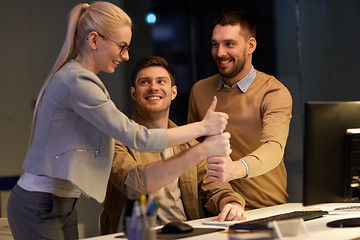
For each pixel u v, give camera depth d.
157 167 2.12
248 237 1.43
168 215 2.44
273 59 5.48
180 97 5.43
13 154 4.67
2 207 4.43
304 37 5.45
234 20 2.69
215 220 2.14
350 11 5.39
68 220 1.98
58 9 4.80
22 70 4.71
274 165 2.42
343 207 2.30
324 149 1.81
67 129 1.85
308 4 5.46
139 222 1.47
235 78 2.74
